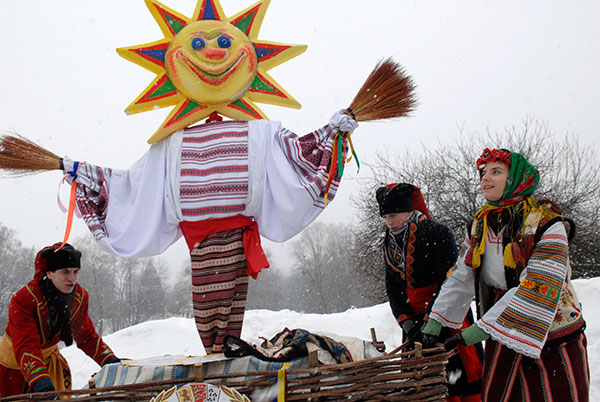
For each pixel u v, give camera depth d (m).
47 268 2.95
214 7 3.10
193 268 2.92
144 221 3.00
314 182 2.87
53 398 2.55
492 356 2.54
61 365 3.22
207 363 2.52
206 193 2.90
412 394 2.41
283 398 2.34
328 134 2.96
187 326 7.18
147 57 3.05
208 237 2.91
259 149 2.94
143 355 6.50
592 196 15.29
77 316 3.19
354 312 7.45
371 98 2.97
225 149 2.95
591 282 6.47
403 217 3.20
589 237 15.05
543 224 2.38
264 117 3.12
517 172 2.45
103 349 3.25
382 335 6.61
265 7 3.12
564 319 2.37
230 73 3.01
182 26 3.10
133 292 33.59
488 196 2.51
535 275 2.28
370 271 16.70
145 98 3.05
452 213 15.75
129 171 3.11
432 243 3.16
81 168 3.03
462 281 2.70
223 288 2.87
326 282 30.78
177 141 3.03
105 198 3.05
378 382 2.38
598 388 4.50
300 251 31.56
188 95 3.04
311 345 2.67
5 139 2.96
